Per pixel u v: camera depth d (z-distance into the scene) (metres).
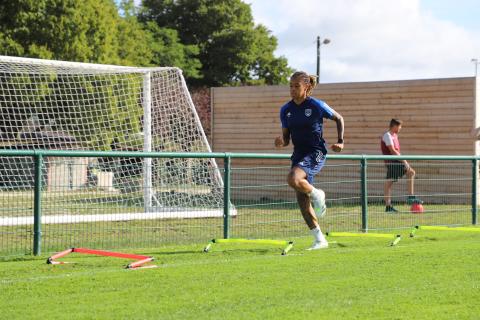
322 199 9.82
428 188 18.05
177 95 18.14
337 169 15.96
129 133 20.12
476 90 19.61
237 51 61.50
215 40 61.53
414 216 14.84
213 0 61.91
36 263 8.64
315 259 8.79
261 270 7.94
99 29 38.28
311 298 6.44
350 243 10.62
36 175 9.48
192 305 6.15
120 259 8.88
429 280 7.30
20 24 35.69
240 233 12.02
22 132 20.58
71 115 20.22
